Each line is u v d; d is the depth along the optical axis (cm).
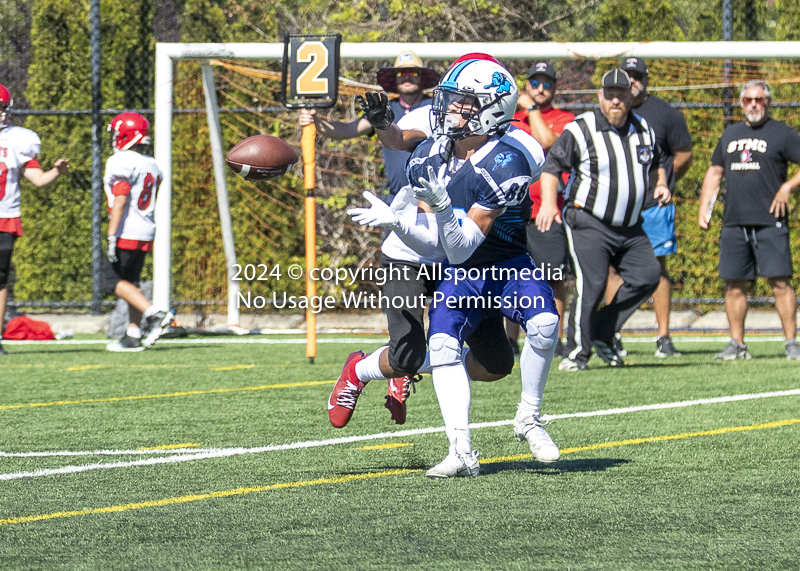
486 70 1393
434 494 1325
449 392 1442
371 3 4962
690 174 4347
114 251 3375
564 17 4950
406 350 1476
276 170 2055
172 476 1464
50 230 4650
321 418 2027
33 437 1820
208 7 4712
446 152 1425
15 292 4697
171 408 2169
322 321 4447
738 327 3095
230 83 4478
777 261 2981
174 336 3962
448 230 1309
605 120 2631
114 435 1838
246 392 2417
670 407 2114
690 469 1481
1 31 5431
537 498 1295
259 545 1076
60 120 4625
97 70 4500
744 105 2995
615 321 2772
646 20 4569
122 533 1134
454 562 1004
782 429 1833
